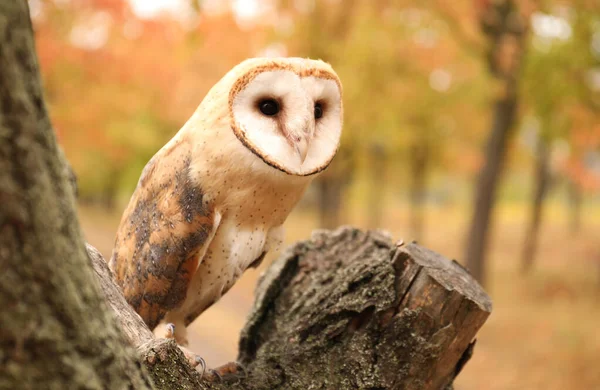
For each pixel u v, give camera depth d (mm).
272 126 1900
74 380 958
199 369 1781
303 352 1990
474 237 8320
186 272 1927
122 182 22938
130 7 8320
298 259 2453
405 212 28000
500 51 7574
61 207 949
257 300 2430
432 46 7742
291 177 1906
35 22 7270
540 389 6297
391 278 2000
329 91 2020
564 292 10727
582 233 17125
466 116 8953
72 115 8008
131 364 1107
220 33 8383
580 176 12016
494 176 8211
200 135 1875
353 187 16719
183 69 8977
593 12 6887
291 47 8047
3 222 872
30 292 905
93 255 1689
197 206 1870
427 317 1906
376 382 1902
